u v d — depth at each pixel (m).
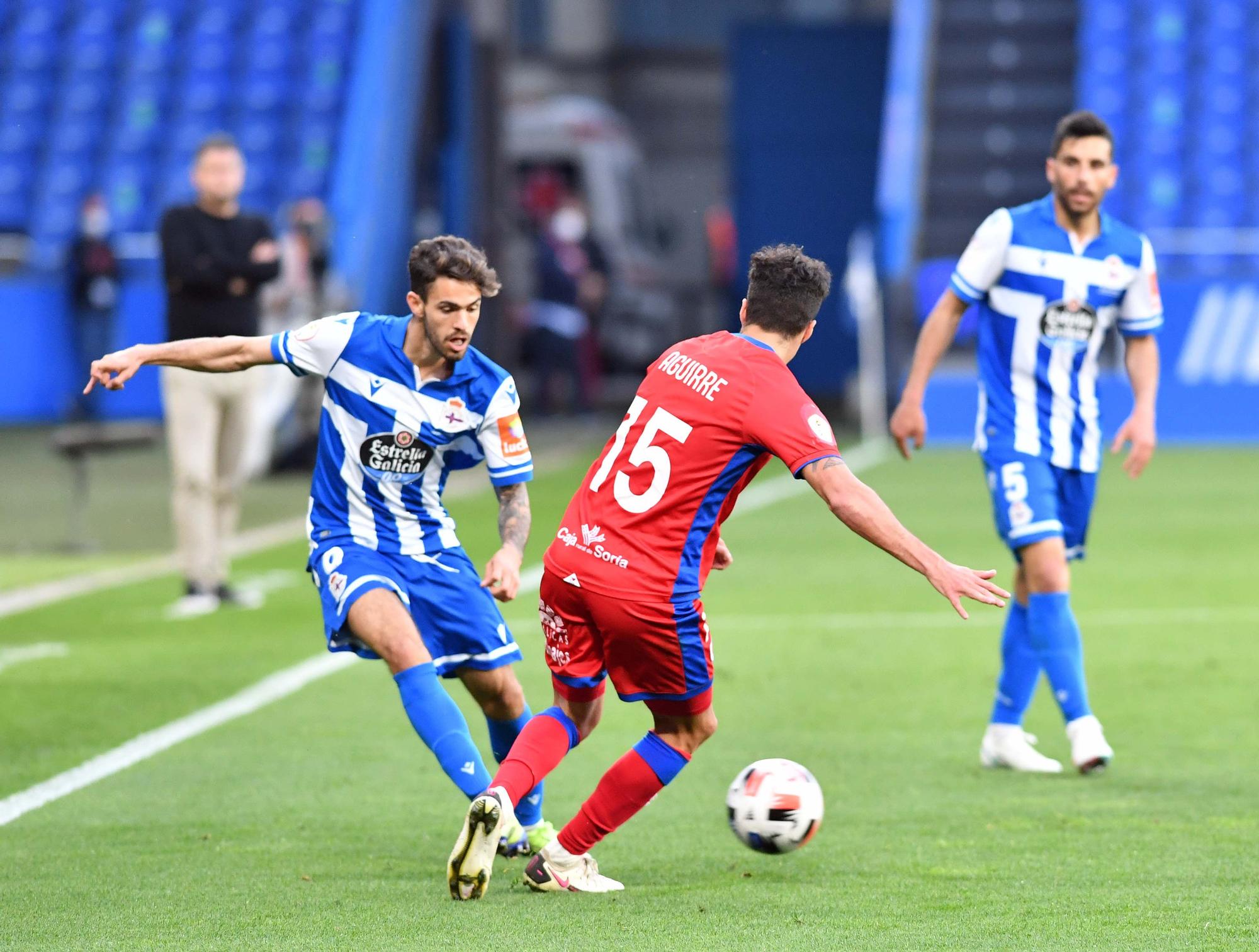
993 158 79.31
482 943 13.46
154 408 70.19
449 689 26.08
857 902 14.76
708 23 120.06
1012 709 20.53
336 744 21.67
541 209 87.31
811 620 31.25
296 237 50.62
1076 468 20.86
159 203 80.50
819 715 23.48
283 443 56.66
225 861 16.30
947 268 69.06
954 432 64.06
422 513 16.52
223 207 31.53
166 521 46.06
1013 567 36.09
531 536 41.56
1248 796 18.78
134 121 82.62
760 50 78.25
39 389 71.69
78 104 83.31
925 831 17.44
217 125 81.94
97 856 16.50
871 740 22.02
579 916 14.32
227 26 84.69
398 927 13.96
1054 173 20.67
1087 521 21.41
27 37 85.19
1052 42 82.81
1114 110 78.25
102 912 14.52
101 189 81.06
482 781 15.38
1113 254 20.75
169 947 13.43
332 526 16.42
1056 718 23.55
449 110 72.88
